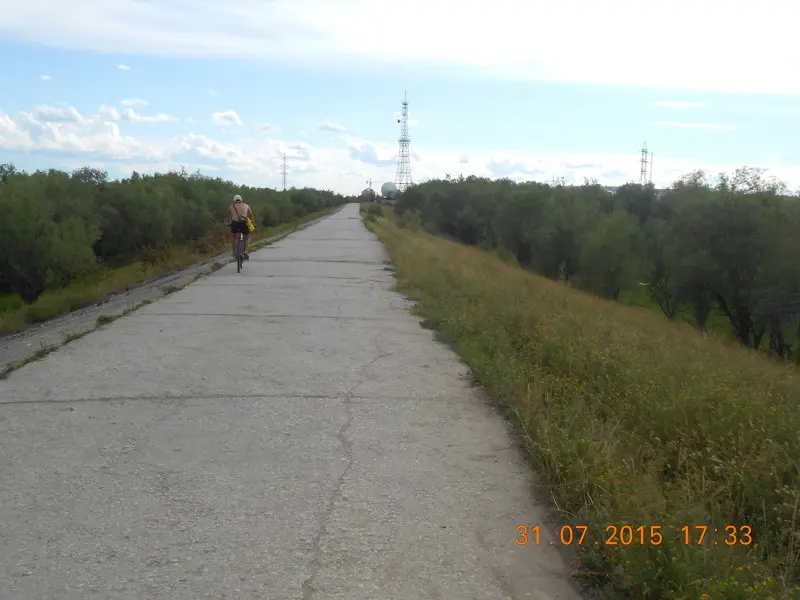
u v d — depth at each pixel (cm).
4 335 1001
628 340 873
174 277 1697
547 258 5297
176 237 3916
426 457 482
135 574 331
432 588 324
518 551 359
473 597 318
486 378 663
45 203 2648
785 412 570
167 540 363
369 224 4653
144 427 533
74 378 664
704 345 1013
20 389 627
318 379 677
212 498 413
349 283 1463
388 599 315
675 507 372
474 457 483
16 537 365
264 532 373
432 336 905
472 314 1005
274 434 522
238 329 921
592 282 4684
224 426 537
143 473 448
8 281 2606
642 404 559
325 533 373
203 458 474
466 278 1473
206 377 676
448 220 7288
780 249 3619
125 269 1983
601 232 4584
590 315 1153
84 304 1312
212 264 1855
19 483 430
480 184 7056
